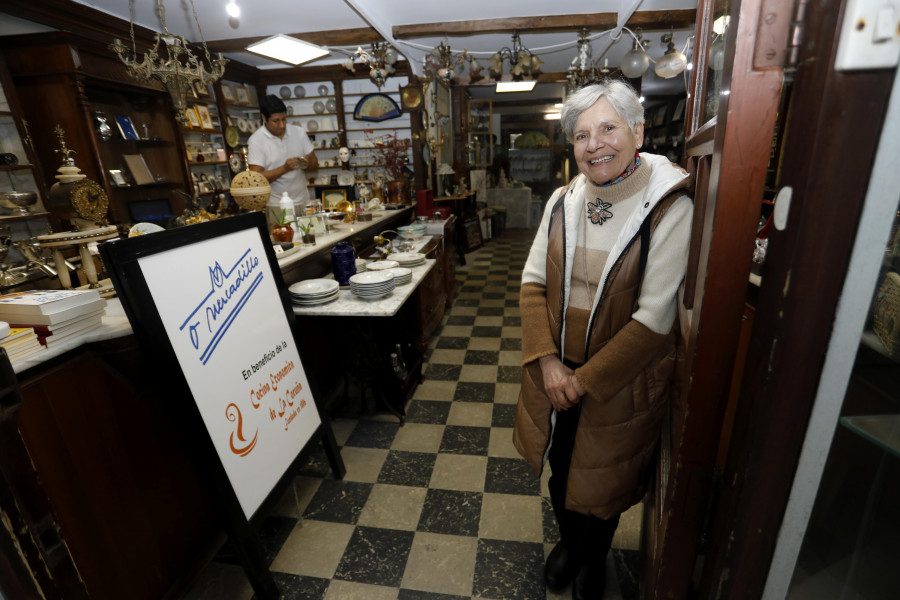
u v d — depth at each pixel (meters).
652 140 10.88
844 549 0.57
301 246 2.32
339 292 2.14
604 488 1.17
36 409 1.07
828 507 0.54
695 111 0.98
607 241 1.12
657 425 1.17
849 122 0.40
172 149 4.75
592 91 1.02
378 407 2.44
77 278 1.77
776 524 0.56
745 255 0.56
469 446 2.20
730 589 0.60
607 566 1.53
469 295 4.69
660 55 6.12
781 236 0.48
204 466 1.21
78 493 1.17
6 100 3.32
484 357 3.19
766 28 0.47
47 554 0.57
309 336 2.45
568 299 1.19
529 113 11.52
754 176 0.53
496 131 11.58
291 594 1.46
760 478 0.54
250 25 4.16
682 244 0.99
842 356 0.47
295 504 1.84
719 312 0.59
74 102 3.63
